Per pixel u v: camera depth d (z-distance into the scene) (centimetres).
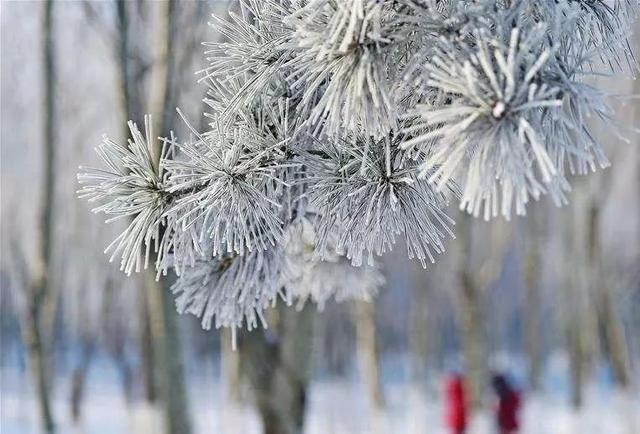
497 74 151
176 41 571
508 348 2853
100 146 197
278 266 222
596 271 1619
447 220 191
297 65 178
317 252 200
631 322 2044
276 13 189
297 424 707
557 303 2141
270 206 199
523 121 140
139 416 1500
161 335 661
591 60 170
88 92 1231
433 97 173
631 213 1991
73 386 1570
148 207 193
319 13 166
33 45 1188
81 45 1056
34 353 1052
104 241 1688
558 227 1880
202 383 2148
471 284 1290
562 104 153
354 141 184
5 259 1552
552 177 149
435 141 179
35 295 1046
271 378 704
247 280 218
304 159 196
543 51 156
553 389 2339
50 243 1046
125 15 705
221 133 194
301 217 207
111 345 1944
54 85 1027
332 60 166
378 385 1482
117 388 2211
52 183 1035
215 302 222
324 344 2211
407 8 168
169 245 195
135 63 705
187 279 222
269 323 707
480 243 1705
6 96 1388
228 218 189
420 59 163
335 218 196
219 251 202
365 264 293
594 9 178
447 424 1302
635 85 721
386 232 191
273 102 199
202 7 571
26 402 1966
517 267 2131
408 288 2039
